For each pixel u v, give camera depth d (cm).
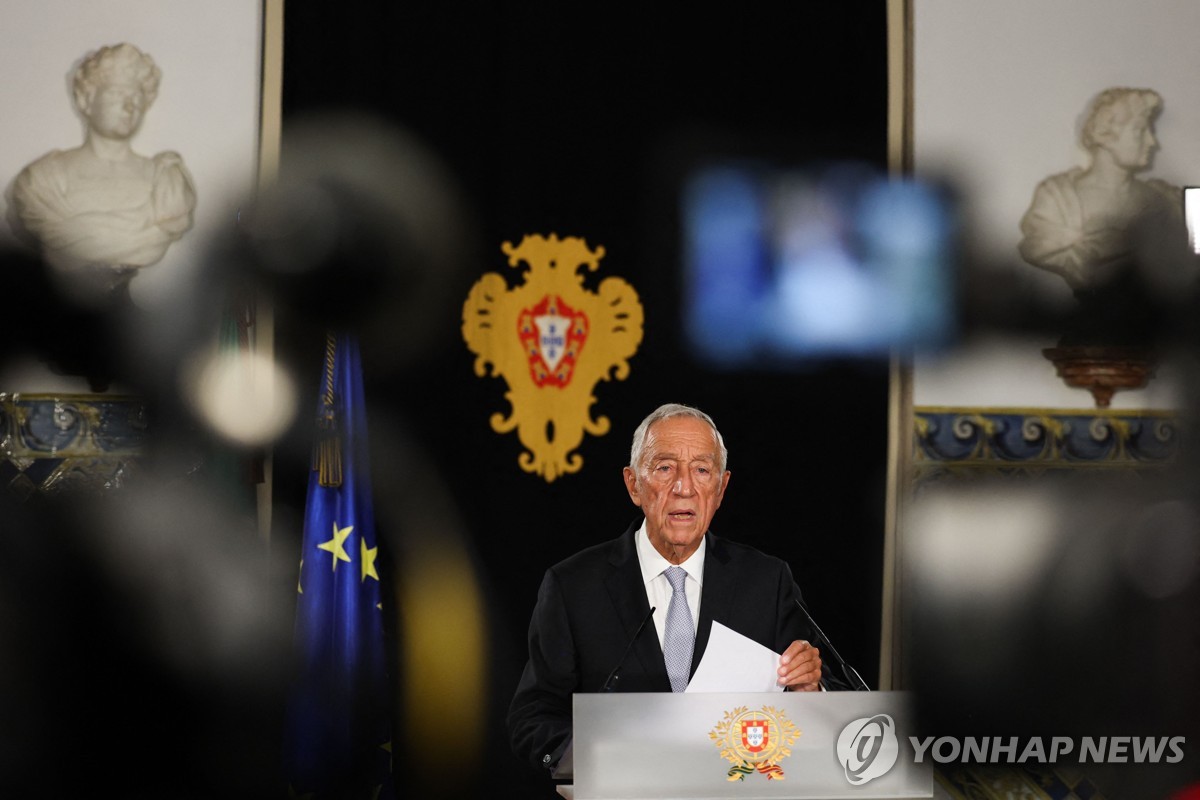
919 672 1592
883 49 1628
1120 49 1688
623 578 1468
